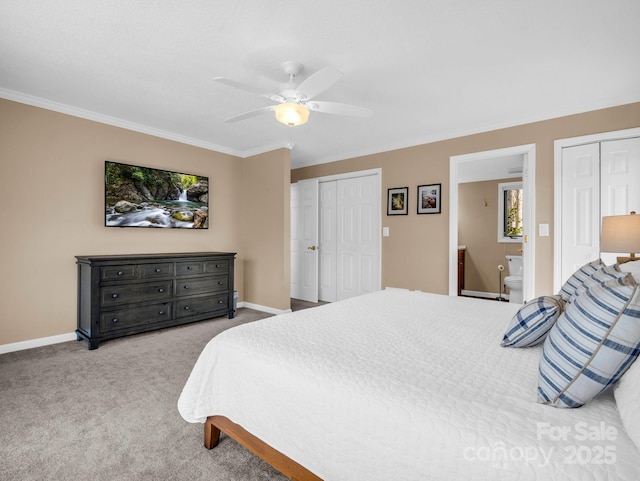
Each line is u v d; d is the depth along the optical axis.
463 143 3.77
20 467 1.48
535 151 3.30
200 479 1.43
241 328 1.70
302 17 1.87
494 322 1.80
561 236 3.17
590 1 1.72
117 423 1.84
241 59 2.31
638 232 2.28
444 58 2.28
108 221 3.47
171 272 3.54
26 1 1.74
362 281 4.77
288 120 2.27
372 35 2.03
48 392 2.19
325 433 1.09
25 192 2.98
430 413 0.92
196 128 3.82
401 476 0.91
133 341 3.21
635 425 0.75
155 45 2.16
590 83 2.64
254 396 1.34
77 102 3.11
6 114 2.87
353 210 4.87
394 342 1.46
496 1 1.72
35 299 3.05
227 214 4.71
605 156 2.97
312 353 1.33
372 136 4.04
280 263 4.43
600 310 0.91
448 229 3.89
